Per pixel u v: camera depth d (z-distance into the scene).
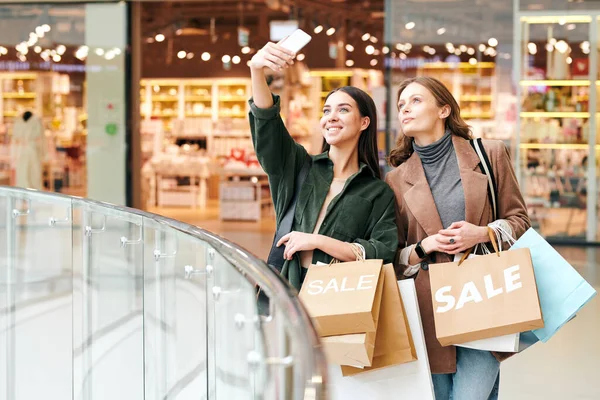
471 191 3.34
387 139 12.62
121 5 13.62
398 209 3.47
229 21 16.55
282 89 15.80
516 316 2.98
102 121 13.75
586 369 6.00
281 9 15.64
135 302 4.87
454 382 3.35
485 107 12.68
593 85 12.54
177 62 18.09
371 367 3.07
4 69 14.01
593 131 12.60
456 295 3.10
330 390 1.51
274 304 2.06
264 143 3.33
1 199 6.82
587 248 12.53
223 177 16.61
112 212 4.79
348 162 3.46
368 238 3.36
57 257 6.24
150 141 18.55
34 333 6.43
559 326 3.10
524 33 12.55
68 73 13.87
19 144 14.14
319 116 15.70
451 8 12.56
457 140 3.41
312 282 3.08
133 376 4.96
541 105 12.62
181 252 3.96
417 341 3.11
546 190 12.80
